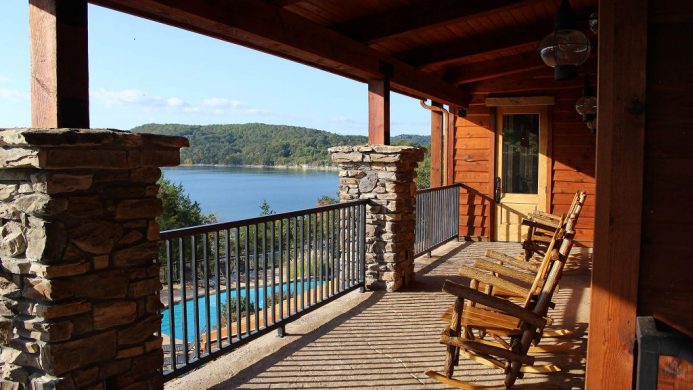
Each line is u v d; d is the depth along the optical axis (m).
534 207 8.37
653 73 1.67
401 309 4.66
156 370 2.42
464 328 3.27
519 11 5.39
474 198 8.66
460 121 8.69
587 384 1.77
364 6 4.62
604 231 1.73
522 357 2.82
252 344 3.77
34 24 2.20
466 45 6.14
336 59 4.47
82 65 2.25
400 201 5.34
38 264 1.98
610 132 1.70
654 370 1.27
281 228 3.83
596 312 1.75
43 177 1.94
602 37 1.69
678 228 1.67
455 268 6.48
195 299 2.99
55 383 1.99
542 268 3.15
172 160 2.39
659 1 1.65
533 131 8.33
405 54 6.39
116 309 2.20
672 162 1.66
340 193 5.44
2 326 2.06
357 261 5.25
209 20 3.12
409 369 3.32
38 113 2.21
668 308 1.69
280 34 3.74
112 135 2.09
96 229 2.12
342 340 3.84
